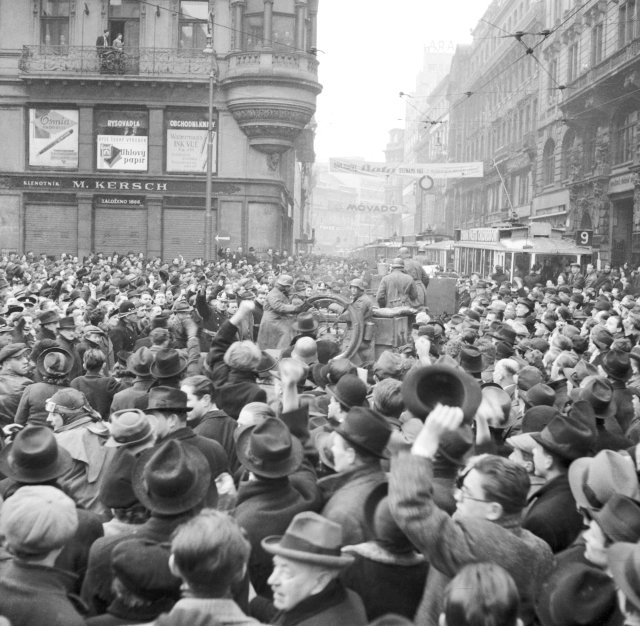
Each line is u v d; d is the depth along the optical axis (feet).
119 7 147.13
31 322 39.73
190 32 148.05
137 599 11.78
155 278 92.63
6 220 148.46
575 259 115.65
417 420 16.80
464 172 171.32
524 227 120.88
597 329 35.58
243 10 146.51
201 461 12.96
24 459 14.15
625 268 121.19
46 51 145.69
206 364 23.97
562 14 171.22
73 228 148.97
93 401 27.32
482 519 11.85
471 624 8.52
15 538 10.92
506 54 216.74
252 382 21.77
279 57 143.23
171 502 12.23
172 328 40.50
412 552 12.27
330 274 121.49
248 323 45.88
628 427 25.02
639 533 11.22
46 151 148.05
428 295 68.18
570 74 165.48
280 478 14.07
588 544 11.96
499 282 98.89
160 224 148.66
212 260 143.64
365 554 12.18
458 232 147.23
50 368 24.29
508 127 219.41
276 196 149.59
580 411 18.85
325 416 21.31
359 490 13.66
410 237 204.33
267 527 13.61
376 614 12.07
